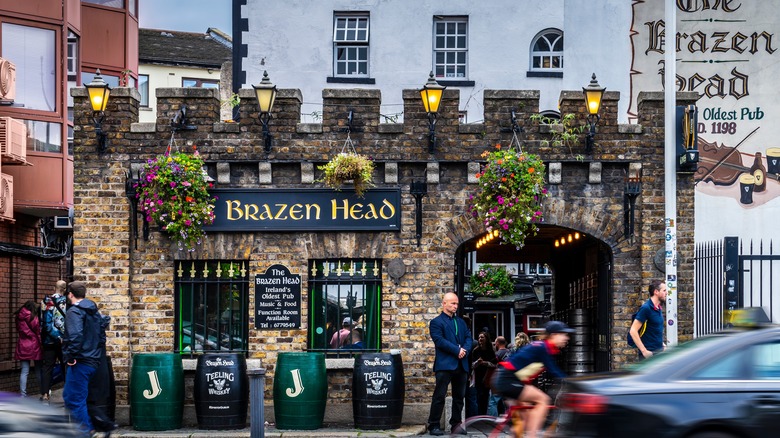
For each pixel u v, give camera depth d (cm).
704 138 2477
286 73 2545
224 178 1562
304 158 1565
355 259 1580
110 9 2703
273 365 1555
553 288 2450
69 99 2375
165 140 1570
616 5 2550
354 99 1573
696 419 840
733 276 1588
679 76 2492
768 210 2461
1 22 2128
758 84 2478
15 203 2111
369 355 1469
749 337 879
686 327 1561
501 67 2573
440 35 2595
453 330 1445
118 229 1561
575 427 873
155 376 1460
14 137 1983
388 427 1464
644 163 1570
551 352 1159
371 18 2564
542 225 1606
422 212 1567
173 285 1566
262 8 2555
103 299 1557
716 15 2491
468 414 1536
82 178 1565
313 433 1430
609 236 1570
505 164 1500
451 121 1570
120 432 1452
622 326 1562
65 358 1281
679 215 1575
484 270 3834
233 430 1463
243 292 1575
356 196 1565
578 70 2562
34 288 2262
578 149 1570
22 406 793
